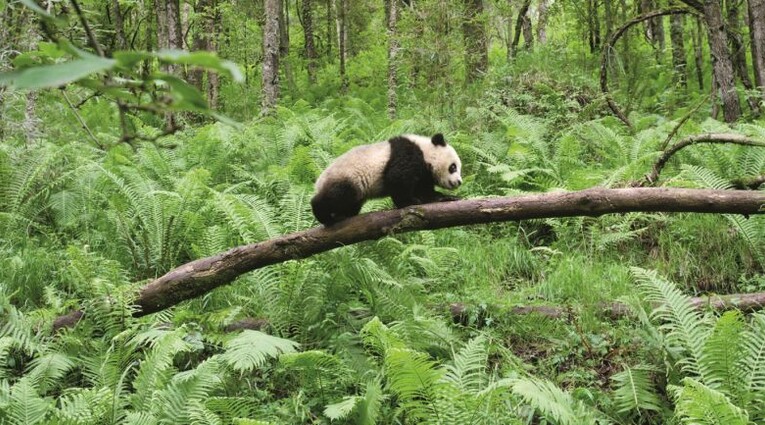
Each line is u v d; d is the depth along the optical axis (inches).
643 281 252.1
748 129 392.8
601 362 255.6
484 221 251.6
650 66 668.1
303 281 270.4
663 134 436.5
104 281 263.0
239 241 344.2
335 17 1147.9
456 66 514.6
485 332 270.4
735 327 203.9
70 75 39.5
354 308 276.7
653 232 354.0
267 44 655.1
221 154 461.4
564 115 508.7
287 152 475.8
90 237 361.4
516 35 787.4
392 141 265.6
